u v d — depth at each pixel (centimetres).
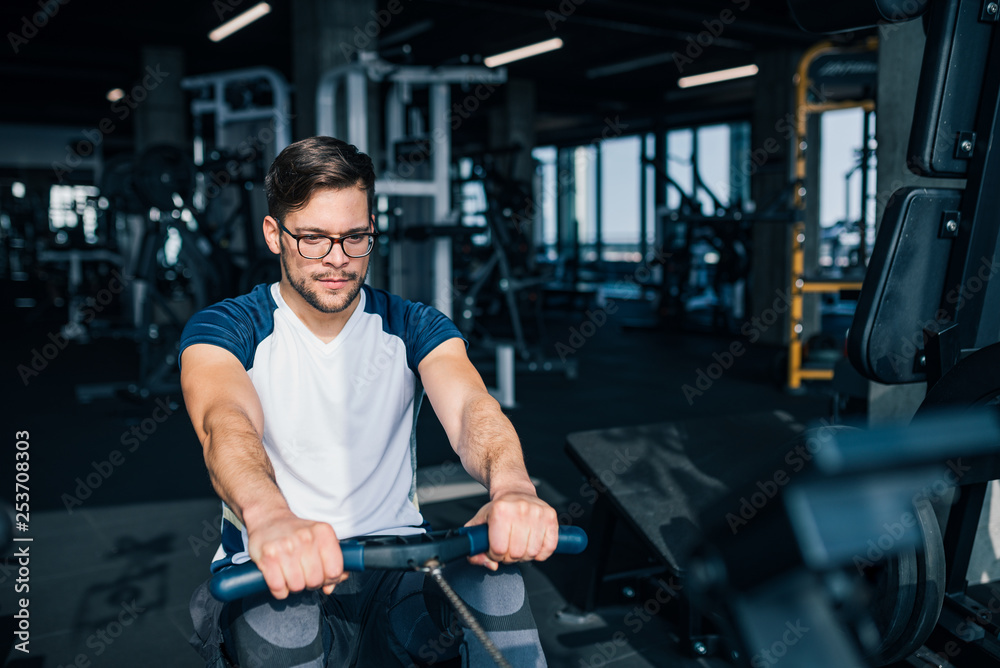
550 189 1338
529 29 798
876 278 128
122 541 246
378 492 103
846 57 460
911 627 130
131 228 871
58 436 385
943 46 123
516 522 77
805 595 37
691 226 789
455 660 92
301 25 590
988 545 177
